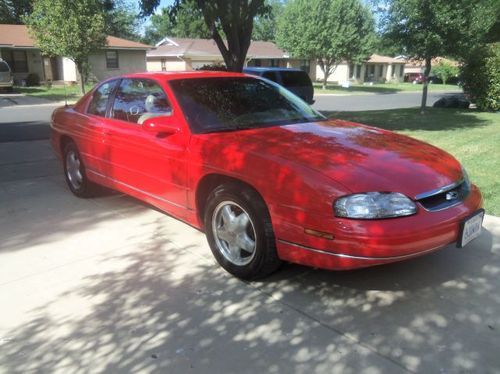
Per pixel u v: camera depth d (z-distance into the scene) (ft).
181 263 13.05
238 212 11.87
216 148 12.09
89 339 9.60
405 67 239.71
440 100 65.10
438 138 32.83
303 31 128.06
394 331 9.67
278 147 11.50
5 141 34.01
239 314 10.40
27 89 98.63
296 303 10.84
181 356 8.98
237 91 14.83
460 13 48.42
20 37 106.32
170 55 138.21
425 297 10.99
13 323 10.25
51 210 17.78
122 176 15.97
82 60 83.15
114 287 11.73
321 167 10.38
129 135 15.06
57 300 11.16
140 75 15.67
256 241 11.26
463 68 57.67
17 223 16.33
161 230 15.57
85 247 14.24
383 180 10.07
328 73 136.67
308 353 9.00
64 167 20.20
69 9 77.10
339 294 11.21
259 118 13.96
